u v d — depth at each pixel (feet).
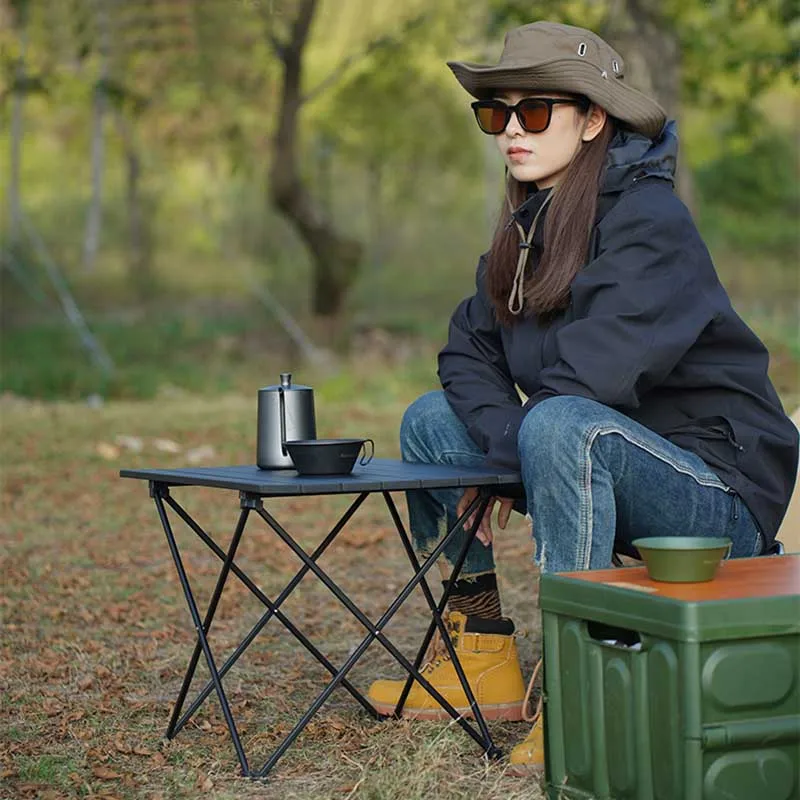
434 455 13.55
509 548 23.70
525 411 12.10
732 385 12.35
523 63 12.84
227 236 133.59
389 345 75.87
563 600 10.31
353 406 48.42
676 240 12.18
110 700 14.64
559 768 10.54
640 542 10.19
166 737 13.15
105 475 33.22
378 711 13.60
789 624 9.21
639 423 12.34
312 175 117.60
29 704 14.53
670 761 9.23
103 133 116.26
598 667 10.02
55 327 78.79
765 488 12.31
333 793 11.27
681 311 12.00
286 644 17.22
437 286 121.39
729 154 123.54
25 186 132.46
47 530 26.50
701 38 55.83
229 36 69.36
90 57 70.74
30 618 19.07
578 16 49.39
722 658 9.07
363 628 18.08
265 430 12.69
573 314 12.50
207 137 95.76
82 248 121.60
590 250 12.55
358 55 74.84
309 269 123.44
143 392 58.70
